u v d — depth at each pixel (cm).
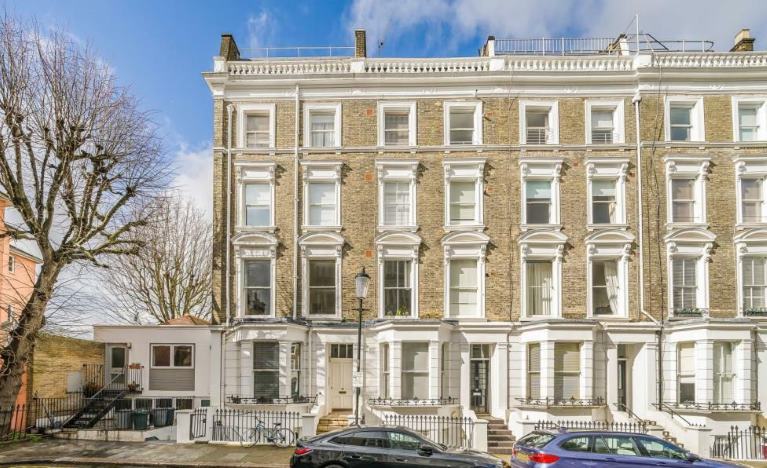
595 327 2220
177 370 2484
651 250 2331
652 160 2370
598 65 2441
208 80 2431
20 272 3175
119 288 3738
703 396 2127
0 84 1981
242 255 2384
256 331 2223
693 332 2183
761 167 2345
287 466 1675
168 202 3161
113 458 1761
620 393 2316
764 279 2330
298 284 2372
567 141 2398
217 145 2425
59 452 1834
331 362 2352
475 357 2342
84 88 2109
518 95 2422
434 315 2336
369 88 2444
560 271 2338
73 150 2064
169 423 2361
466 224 2370
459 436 2042
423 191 2397
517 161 2395
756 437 2028
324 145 2455
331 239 2372
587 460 1303
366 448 1379
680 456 1330
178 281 3862
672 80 2392
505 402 2258
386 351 2270
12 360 2031
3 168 2055
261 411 2127
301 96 2456
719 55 2431
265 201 2436
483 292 2336
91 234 2136
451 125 2450
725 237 2334
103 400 2367
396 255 2364
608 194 2394
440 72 2409
